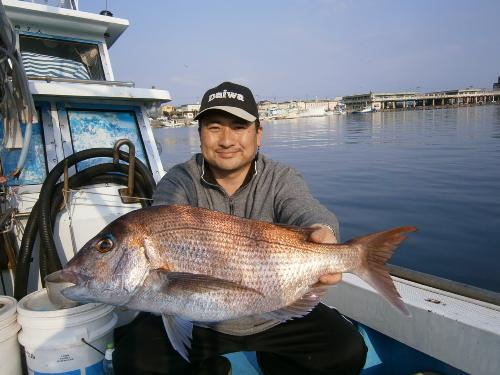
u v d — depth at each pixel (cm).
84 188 383
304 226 235
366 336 305
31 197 371
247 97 256
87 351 267
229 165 257
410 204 1012
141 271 198
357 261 225
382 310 284
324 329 243
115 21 461
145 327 250
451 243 748
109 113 438
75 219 365
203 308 203
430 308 254
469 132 2794
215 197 273
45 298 287
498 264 653
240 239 215
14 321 268
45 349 257
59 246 360
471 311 248
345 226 881
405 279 314
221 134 253
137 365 232
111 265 199
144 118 456
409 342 266
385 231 220
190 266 205
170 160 1867
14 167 377
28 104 313
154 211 208
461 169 1429
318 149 2373
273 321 245
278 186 273
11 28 269
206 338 241
